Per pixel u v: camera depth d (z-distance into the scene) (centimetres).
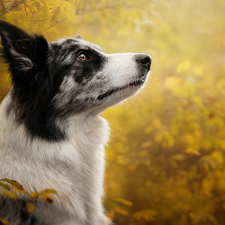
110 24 457
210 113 464
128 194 476
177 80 454
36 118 260
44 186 252
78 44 281
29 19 336
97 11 426
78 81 277
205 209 447
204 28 597
